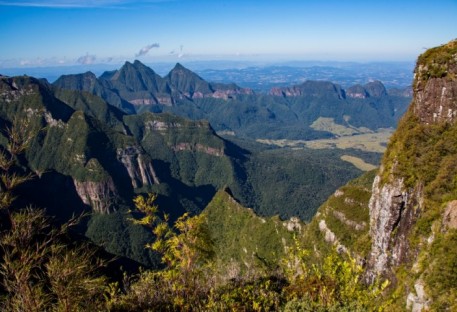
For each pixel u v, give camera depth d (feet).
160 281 90.89
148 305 82.89
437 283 132.57
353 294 68.80
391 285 187.01
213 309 77.46
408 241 186.50
